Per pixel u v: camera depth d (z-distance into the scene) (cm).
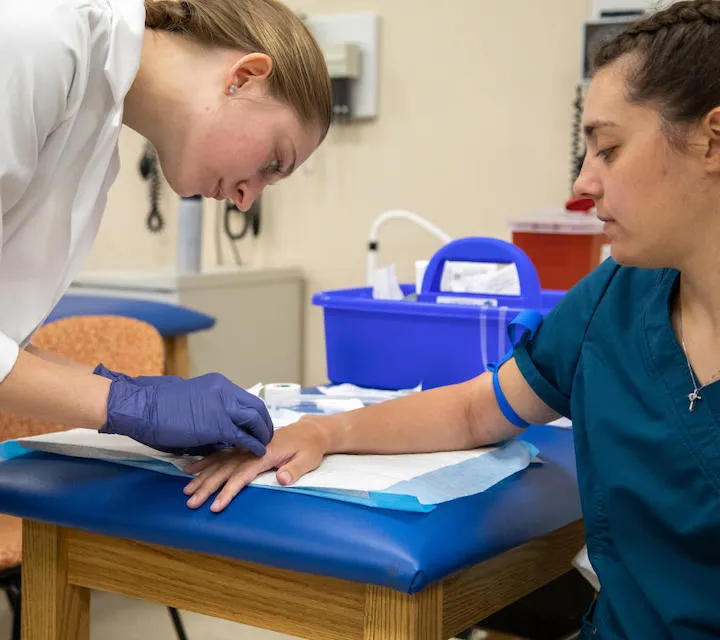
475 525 97
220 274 278
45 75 106
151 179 328
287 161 121
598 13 254
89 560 114
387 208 296
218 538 96
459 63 280
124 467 113
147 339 189
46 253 121
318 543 91
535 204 274
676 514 95
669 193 90
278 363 304
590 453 106
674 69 87
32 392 105
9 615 229
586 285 114
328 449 115
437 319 155
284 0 306
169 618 239
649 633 98
